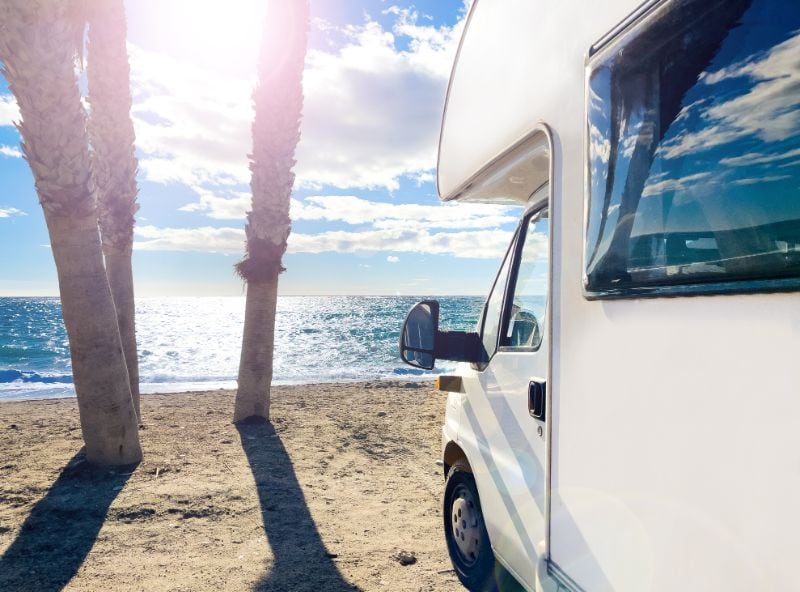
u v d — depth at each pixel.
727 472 1.33
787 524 1.18
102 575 4.08
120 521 5.02
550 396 2.15
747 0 1.34
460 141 3.36
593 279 1.86
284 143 8.44
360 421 9.20
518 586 3.38
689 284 1.46
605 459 1.80
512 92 2.63
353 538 4.77
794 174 1.20
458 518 3.82
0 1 5.25
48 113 5.46
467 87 3.28
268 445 7.59
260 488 5.91
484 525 3.52
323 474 6.50
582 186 2.01
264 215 8.54
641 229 1.65
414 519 5.22
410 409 10.27
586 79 1.96
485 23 3.05
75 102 5.64
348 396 11.81
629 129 1.73
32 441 7.64
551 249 2.20
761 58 1.29
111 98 7.43
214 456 6.99
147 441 7.58
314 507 5.46
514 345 3.05
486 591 3.50
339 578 4.05
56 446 7.36
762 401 1.25
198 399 11.41
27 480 5.98
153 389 16.72
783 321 1.21
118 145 7.61
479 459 3.30
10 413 9.98
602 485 1.82
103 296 6.17
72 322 6.11
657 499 1.56
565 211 2.11
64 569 4.16
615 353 1.77
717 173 1.39
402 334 3.33
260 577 4.06
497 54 2.85
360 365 25.69
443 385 3.81
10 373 21.97
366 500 5.71
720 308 1.37
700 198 1.44
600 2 1.94
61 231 5.91
